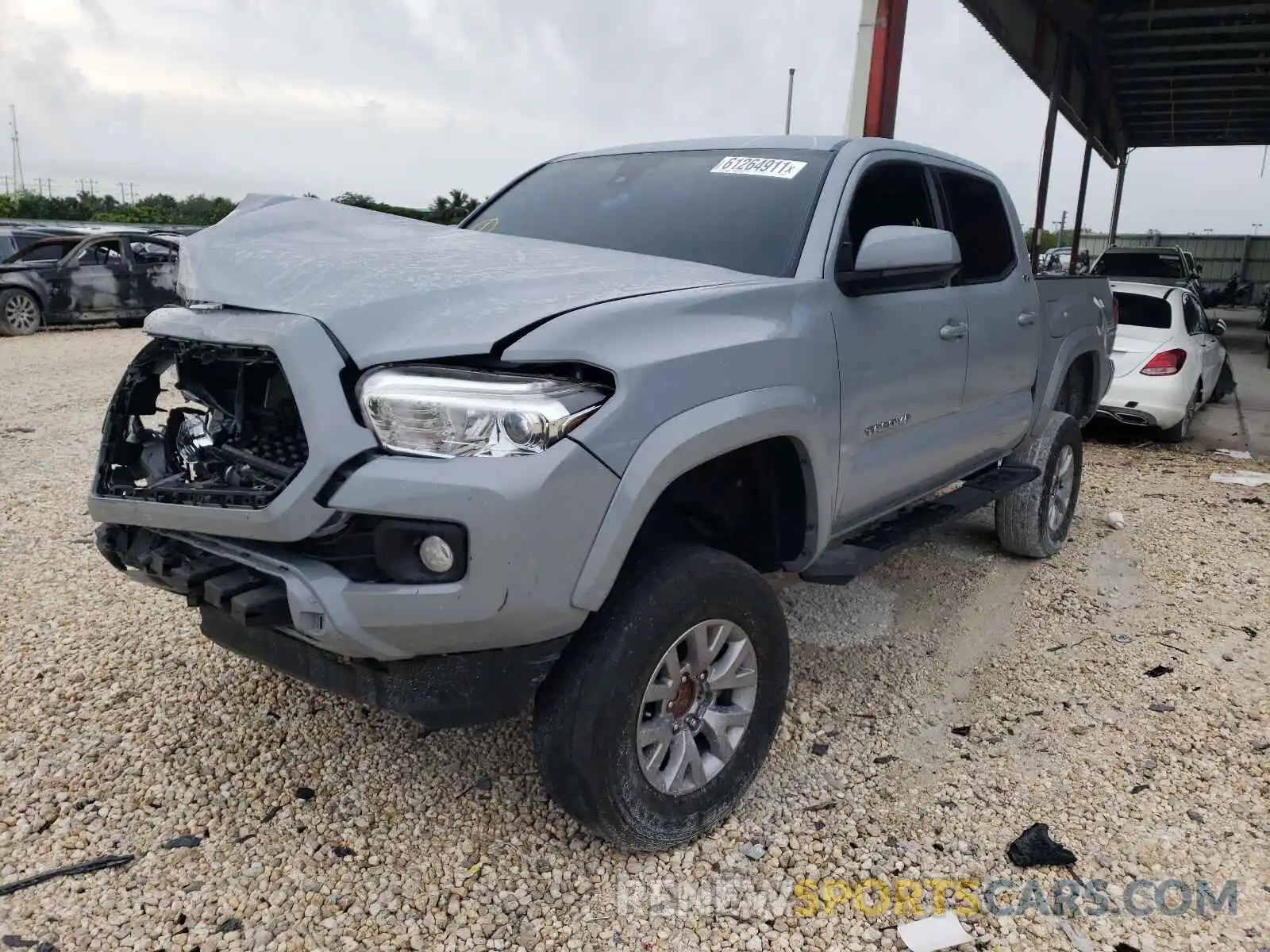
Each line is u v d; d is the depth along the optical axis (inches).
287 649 101.1
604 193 148.6
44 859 104.9
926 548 220.4
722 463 116.6
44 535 206.7
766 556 125.0
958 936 96.6
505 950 94.4
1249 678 155.3
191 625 162.9
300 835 110.0
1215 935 97.5
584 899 101.4
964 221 165.8
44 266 597.3
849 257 130.0
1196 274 773.9
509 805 116.2
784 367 111.0
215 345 97.5
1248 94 742.5
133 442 111.0
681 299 102.7
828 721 138.9
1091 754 131.1
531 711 137.9
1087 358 231.1
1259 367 650.8
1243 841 112.4
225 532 92.7
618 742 97.1
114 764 122.6
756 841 111.5
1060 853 109.0
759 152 144.6
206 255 107.4
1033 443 201.0
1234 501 273.1
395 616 86.8
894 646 165.8
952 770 127.1
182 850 107.0
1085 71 648.4
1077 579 202.2
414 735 130.8
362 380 87.9
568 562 88.8
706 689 108.3
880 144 146.9
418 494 84.5
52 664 148.1
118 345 547.5
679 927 97.9
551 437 87.4
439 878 103.7
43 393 382.3
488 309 92.2
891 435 139.3
